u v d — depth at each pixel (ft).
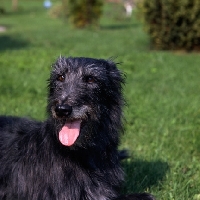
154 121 25.79
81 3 88.84
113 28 90.89
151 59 48.29
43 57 47.37
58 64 14.35
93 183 14.10
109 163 14.55
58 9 123.24
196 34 56.44
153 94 32.65
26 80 35.99
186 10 56.03
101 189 14.20
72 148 13.61
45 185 13.98
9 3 177.99
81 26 90.12
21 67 41.47
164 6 56.85
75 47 59.11
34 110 27.07
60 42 65.10
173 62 47.09
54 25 99.04
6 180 15.02
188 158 20.76
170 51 57.72
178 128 24.80
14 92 31.96
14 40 67.15
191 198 16.47
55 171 13.89
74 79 13.87
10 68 41.29
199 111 27.78
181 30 56.75
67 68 14.10
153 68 42.88
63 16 115.75
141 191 16.96
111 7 141.38
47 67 41.60
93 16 89.81
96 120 13.83
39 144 14.44
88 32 81.71
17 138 15.47
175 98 31.58
